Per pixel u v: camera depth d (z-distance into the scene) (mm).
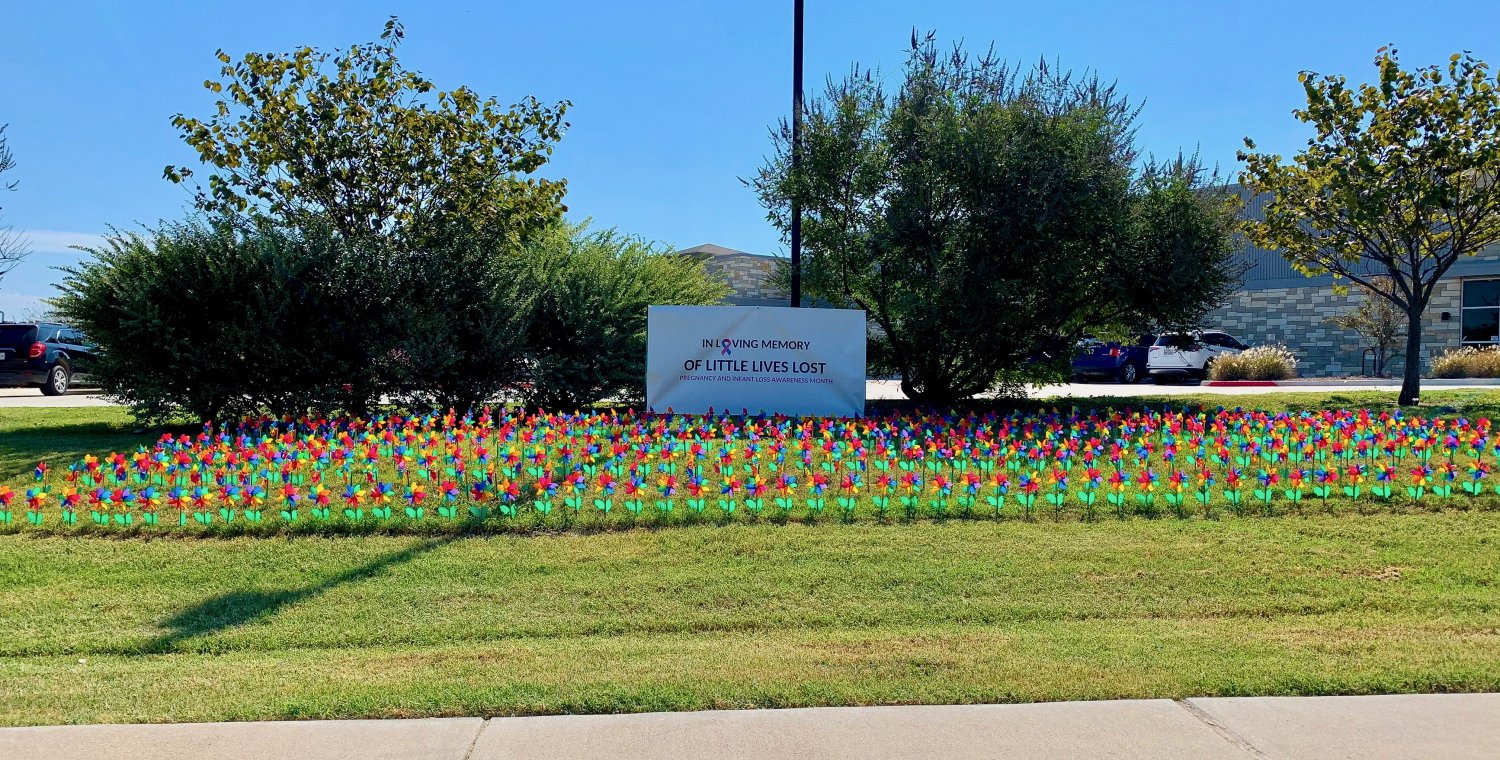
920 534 7129
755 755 3801
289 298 13031
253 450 9523
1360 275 27891
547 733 4008
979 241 14289
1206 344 26828
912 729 4035
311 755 3807
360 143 14828
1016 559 6531
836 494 8406
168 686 4504
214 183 14656
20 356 21500
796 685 4469
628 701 4301
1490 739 3934
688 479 7992
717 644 5133
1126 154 14727
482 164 15156
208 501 7945
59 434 13125
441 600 5820
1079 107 14406
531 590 5988
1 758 3766
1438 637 5164
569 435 10805
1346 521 7441
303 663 4855
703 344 13695
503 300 14234
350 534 7207
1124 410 14648
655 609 5684
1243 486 8469
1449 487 8109
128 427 13898
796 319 13648
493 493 8242
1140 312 15336
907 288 14867
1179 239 14625
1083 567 6363
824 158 14648
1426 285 15398
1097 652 4922
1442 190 13680
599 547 6848
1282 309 31109
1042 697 4359
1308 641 5082
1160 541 6922
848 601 5801
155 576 6250
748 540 6969
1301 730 4020
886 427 11164
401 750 3850
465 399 14141
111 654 5051
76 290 13008
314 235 13477
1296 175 15516
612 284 15656
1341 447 9602
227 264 12961
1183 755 3793
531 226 15414
